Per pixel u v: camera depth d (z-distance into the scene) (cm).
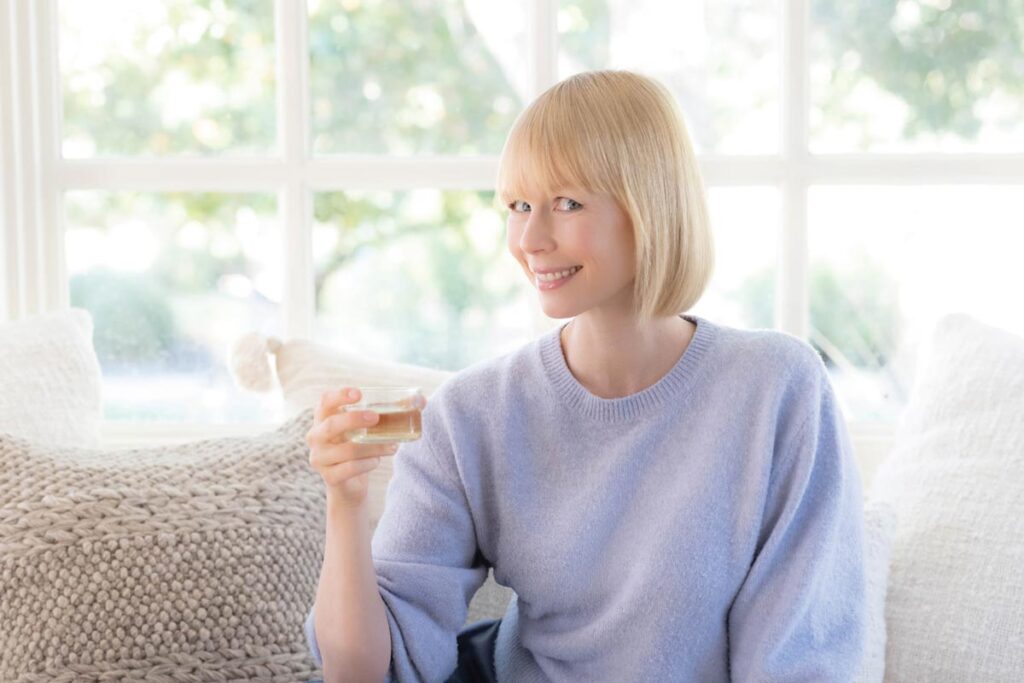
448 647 128
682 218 123
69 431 167
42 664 128
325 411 112
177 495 138
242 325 204
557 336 135
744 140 198
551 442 131
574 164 118
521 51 200
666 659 121
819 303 199
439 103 201
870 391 199
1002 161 192
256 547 138
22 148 194
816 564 120
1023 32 194
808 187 196
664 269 122
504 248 202
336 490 115
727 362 129
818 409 126
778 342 130
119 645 130
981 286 197
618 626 123
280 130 199
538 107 122
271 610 137
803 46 194
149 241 202
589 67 199
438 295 203
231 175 198
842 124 197
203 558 135
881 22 196
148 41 201
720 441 125
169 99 201
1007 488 142
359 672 120
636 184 119
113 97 201
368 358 184
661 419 127
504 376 135
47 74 197
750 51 197
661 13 198
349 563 118
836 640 122
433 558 130
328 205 201
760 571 121
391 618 123
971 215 196
